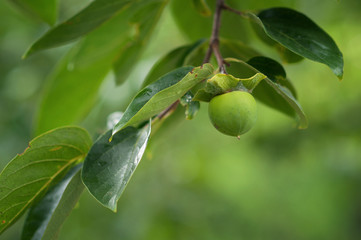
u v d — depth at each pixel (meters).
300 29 0.71
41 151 0.70
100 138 0.69
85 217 1.83
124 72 0.88
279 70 0.69
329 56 0.69
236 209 2.76
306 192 2.97
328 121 2.02
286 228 2.93
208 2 0.86
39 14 0.89
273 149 2.13
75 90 0.90
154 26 0.84
